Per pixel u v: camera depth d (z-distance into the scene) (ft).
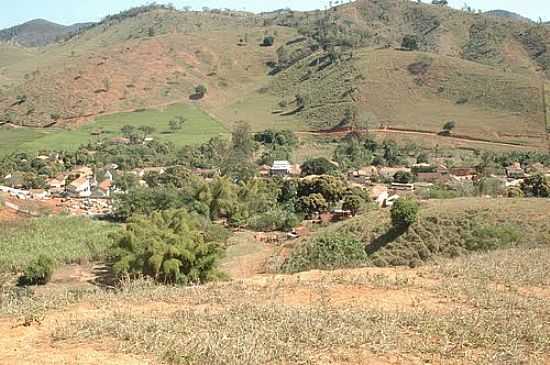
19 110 405.18
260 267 103.14
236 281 50.42
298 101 419.54
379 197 204.03
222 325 35.06
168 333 32.73
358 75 422.41
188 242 89.20
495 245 93.71
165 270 85.66
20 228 149.07
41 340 32.17
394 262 98.27
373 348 31.04
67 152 308.60
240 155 288.92
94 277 107.55
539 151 311.68
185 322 35.47
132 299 43.06
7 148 326.44
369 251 103.81
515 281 48.91
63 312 39.17
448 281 48.26
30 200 204.64
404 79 414.41
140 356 29.50
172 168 253.03
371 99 391.65
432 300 42.86
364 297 43.65
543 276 50.55
